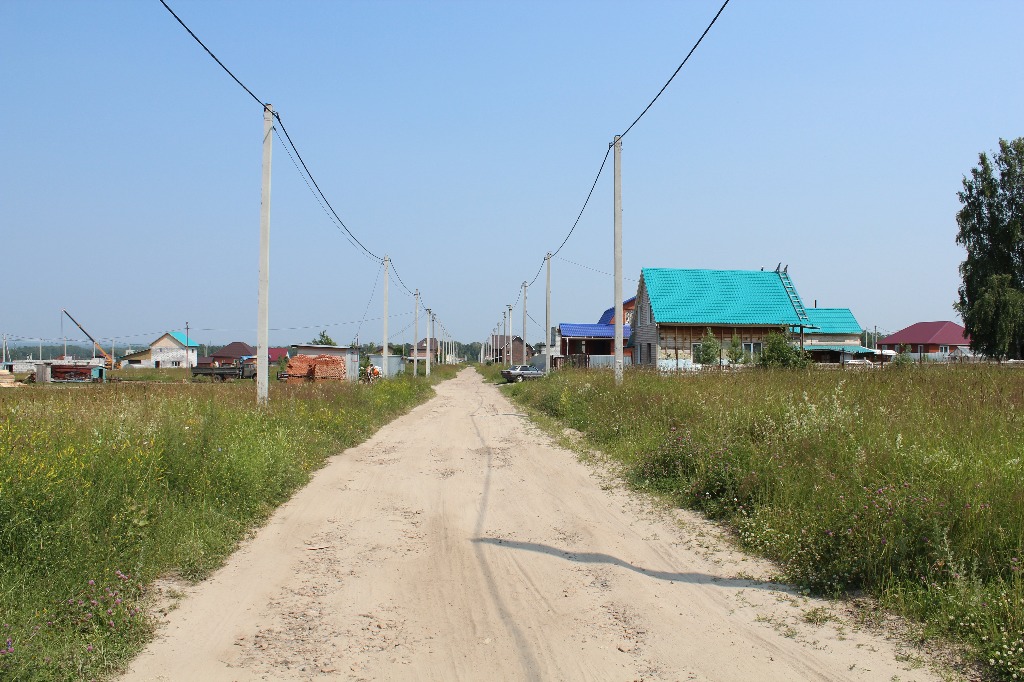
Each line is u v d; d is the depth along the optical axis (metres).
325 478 10.66
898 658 4.29
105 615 4.70
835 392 10.85
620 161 18.98
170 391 17.56
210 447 8.80
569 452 13.48
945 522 5.40
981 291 39.22
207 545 6.51
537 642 4.64
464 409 25.64
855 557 5.54
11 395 15.04
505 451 13.75
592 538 7.22
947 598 4.82
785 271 41.62
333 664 4.30
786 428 9.03
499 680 4.11
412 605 5.32
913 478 6.11
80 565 5.17
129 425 8.56
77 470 6.25
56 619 4.54
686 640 4.66
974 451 6.72
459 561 6.43
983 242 41.34
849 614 5.03
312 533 7.41
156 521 6.38
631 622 4.98
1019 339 37.69
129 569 5.52
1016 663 3.95
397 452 13.62
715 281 40.56
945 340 61.34
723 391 13.49
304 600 5.41
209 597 5.46
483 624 4.95
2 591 4.62
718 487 8.48
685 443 9.88
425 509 8.59
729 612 5.16
